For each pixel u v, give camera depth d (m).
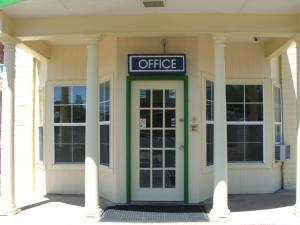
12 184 8.09
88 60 7.89
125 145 8.83
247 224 7.12
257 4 7.23
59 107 10.41
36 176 11.05
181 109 8.89
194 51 8.84
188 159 8.78
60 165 10.20
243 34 7.75
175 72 8.59
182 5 7.27
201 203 8.73
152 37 8.88
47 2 7.11
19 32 7.98
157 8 7.41
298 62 7.86
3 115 8.15
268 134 10.12
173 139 8.92
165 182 8.91
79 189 10.12
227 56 10.07
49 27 7.90
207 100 9.23
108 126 9.24
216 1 7.09
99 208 7.85
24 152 11.16
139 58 8.60
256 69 10.09
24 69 11.30
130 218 7.57
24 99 11.24
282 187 10.71
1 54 16.22
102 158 9.61
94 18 7.80
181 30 7.68
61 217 7.71
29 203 9.03
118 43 8.90
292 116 10.90
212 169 9.27
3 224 7.25
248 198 9.41
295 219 7.43
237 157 10.14
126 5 7.26
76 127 10.35
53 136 10.36
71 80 10.27
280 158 10.34
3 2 7.12
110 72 9.08
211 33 7.72
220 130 7.66
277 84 10.70
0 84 15.25
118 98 8.85
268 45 9.88
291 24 7.71
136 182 8.90
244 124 10.17
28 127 11.20
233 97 10.20
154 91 8.94
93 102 7.84
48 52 10.26
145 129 8.93
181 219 7.48
